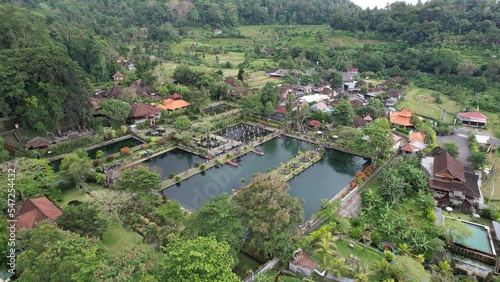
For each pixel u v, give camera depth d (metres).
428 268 50.81
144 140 98.75
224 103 141.50
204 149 91.44
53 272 35.22
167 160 89.06
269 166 86.88
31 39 110.88
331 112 110.00
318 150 95.00
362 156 92.19
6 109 86.75
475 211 65.31
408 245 54.88
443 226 56.28
